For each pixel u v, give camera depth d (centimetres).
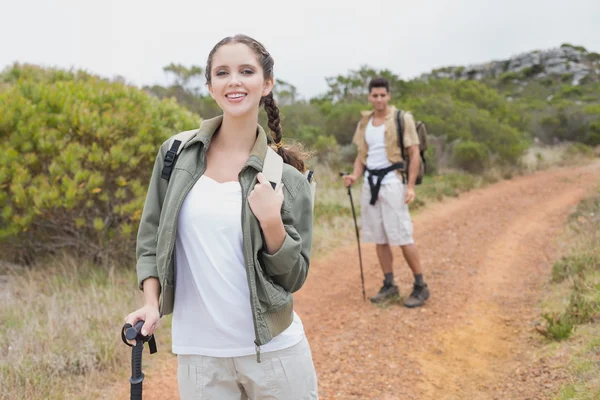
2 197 547
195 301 194
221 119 201
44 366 366
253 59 194
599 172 1620
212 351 192
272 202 179
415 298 525
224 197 188
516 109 2317
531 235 827
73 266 561
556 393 323
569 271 546
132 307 478
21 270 574
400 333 457
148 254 198
